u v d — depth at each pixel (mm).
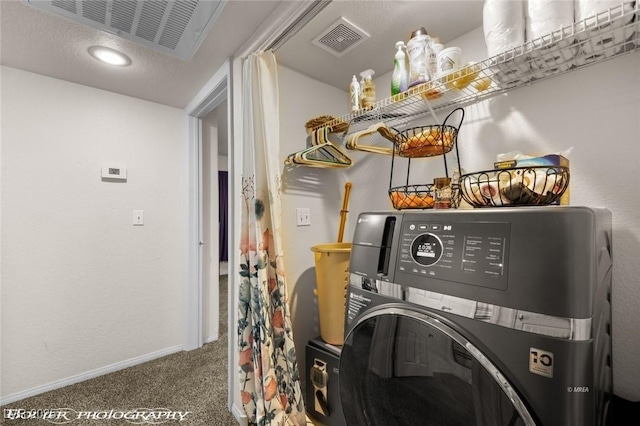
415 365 713
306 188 1734
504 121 1209
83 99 1960
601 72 967
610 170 949
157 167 2289
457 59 1080
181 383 1892
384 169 1718
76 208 1934
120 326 2102
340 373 939
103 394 1773
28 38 1424
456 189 1096
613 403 819
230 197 1642
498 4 914
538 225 562
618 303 922
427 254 731
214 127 2625
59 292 1867
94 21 1291
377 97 1782
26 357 1754
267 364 1326
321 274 1447
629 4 684
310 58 1584
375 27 1336
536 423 517
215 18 1277
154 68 1737
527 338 537
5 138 1701
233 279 1638
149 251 2248
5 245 1701
